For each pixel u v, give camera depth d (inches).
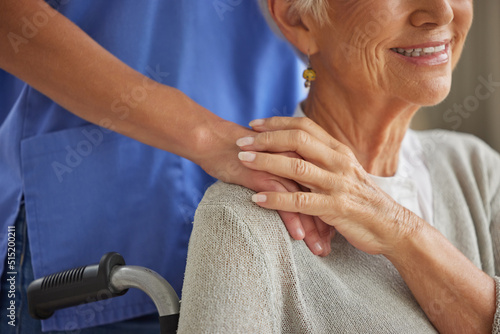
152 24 46.4
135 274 32.8
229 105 49.8
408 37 37.1
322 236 37.0
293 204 33.7
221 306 31.0
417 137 49.7
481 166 49.4
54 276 34.3
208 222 33.9
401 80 38.1
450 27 38.0
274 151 35.8
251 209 34.2
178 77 46.9
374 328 34.8
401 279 38.5
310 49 40.8
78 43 38.0
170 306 32.3
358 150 42.1
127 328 46.3
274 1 41.5
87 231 45.6
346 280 36.9
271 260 33.3
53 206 45.4
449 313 37.1
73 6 45.0
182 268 46.6
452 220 45.8
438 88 38.1
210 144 37.3
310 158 35.4
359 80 38.9
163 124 37.8
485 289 37.1
